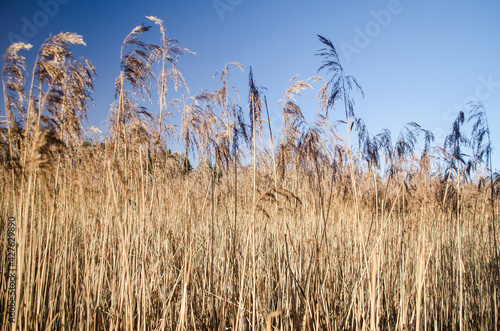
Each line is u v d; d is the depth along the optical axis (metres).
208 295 1.28
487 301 1.41
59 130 1.15
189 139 1.45
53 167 1.27
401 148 1.54
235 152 1.29
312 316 1.12
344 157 1.48
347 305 1.28
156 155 1.52
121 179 1.12
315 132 1.42
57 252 1.30
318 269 1.17
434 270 1.48
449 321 1.43
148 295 1.16
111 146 1.37
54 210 1.21
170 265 1.35
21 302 1.08
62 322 1.13
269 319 0.90
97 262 1.36
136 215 1.26
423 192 1.52
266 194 1.11
